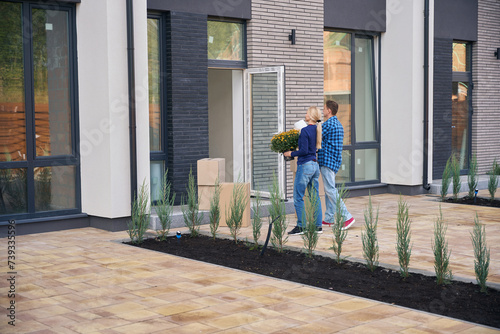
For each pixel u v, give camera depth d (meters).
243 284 5.46
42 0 8.03
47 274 5.82
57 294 5.12
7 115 7.85
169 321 4.39
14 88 7.89
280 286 5.39
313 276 5.74
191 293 5.16
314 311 4.64
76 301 4.91
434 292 5.16
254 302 4.89
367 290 5.25
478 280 5.26
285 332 4.16
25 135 8.00
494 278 5.61
